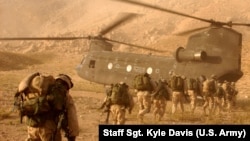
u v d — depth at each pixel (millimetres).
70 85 4844
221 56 17172
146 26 98625
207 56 17375
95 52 22984
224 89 15430
